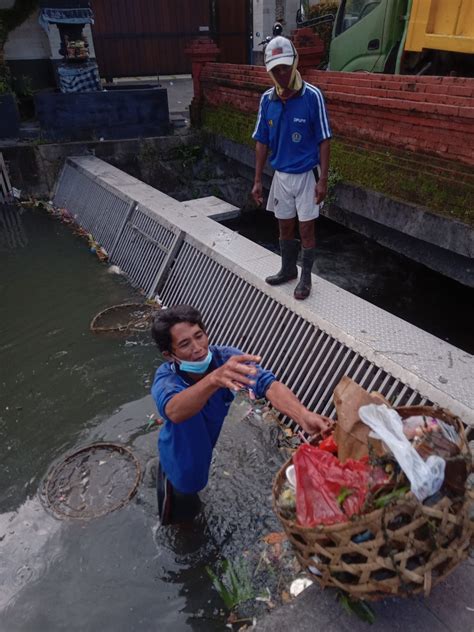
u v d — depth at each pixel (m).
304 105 3.42
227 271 4.66
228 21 12.97
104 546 2.82
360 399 1.84
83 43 9.27
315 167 3.63
